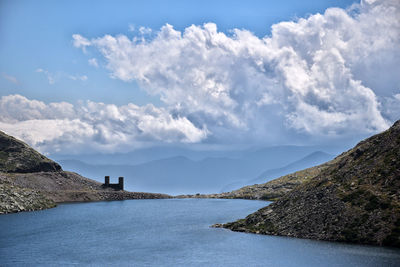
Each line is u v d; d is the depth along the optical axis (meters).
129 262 83.00
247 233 111.12
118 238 112.62
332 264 71.00
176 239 109.50
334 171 115.19
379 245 80.38
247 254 85.25
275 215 114.50
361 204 92.00
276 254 82.31
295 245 88.75
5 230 126.62
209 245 98.06
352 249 80.00
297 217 104.50
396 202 86.19
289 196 121.19
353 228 87.31
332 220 93.56
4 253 92.12
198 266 78.06
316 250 81.75
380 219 84.88
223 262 80.19
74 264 81.81
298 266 72.75
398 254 73.88
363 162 108.12
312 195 109.19
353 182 101.88
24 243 104.81
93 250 95.44
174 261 83.06
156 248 96.94
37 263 82.62
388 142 107.38
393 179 93.00
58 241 107.69
